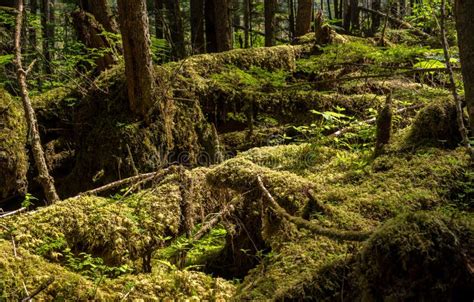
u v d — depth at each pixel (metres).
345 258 2.59
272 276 2.94
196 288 3.30
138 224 3.99
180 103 6.92
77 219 3.87
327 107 7.27
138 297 3.14
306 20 10.74
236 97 7.26
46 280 3.10
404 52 5.61
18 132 6.28
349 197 3.68
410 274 2.06
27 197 4.38
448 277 2.05
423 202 3.51
